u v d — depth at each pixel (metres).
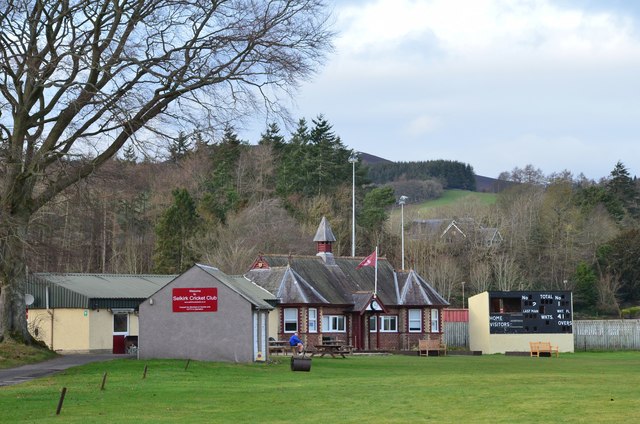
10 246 48.66
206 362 47.31
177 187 115.56
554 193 154.50
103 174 52.94
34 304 68.50
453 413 27.81
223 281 50.25
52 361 48.47
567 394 33.38
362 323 84.12
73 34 46.81
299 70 48.06
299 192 135.50
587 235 142.12
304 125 144.00
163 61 47.03
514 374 46.53
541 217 146.50
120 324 69.44
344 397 32.47
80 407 29.00
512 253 139.50
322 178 137.88
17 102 47.44
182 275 50.53
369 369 49.19
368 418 26.73
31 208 49.69
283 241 111.31
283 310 79.06
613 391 34.62
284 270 81.25
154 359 48.47
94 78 47.16
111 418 26.50
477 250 135.75
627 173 177.62
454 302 126.00
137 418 26.52
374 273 87.81
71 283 69.69
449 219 152.75
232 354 49.62
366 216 136.12
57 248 76.38
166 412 28.03
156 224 111.56
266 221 113.38
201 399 31.48
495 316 85.88
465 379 41.31
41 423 25.36
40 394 32.28
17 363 46.19
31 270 65.81
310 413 27.95
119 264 110.38
